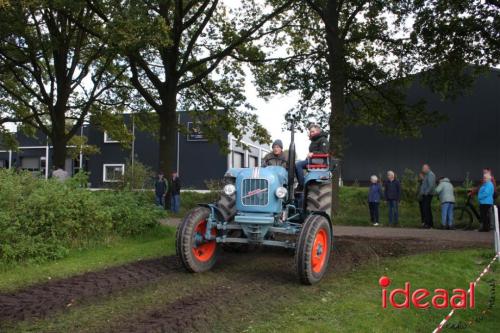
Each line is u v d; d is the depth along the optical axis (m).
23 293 5.81
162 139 19.53
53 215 8.12
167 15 18.33
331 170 7.68
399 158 26.47
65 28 20.20
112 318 4.84
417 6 14.84
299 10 18.58
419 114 17.94
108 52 16.44
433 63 15.86
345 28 17.22
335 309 5.16
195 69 20.98
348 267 7.55
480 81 24.62
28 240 7.59
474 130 24.75
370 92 18.83
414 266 7.42
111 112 24.86
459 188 20.25
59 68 20.55
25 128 25.38
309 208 7.33
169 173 19.36
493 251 8.84
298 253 6.16
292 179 7.24
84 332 4.43
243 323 4.70
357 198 20.69
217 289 6.03
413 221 15.78
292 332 4.41
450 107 25.31
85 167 40.56
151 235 10.45
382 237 11.07
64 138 20.88
